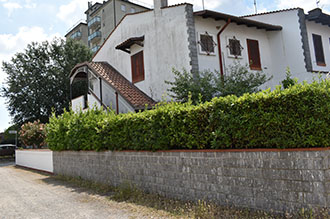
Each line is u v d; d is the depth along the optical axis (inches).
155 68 544.1
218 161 232.4
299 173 185.3
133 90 562.3
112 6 1849.2
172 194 271.7
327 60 625.6
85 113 456.4
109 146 357.1
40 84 1201.4
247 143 217.2
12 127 1283.2
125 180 334.3
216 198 232.5
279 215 192.4
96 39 1956.2
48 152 602.5
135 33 597.9
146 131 300.0
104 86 586.2
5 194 366.6
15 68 1214.3
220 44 529.7
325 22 613.9
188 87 434.0
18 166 863.1
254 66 565.6
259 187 204.7
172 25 522.6
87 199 303.1
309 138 181.0
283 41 585.0
